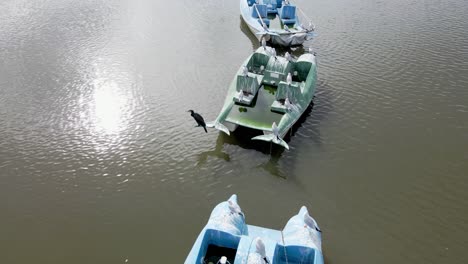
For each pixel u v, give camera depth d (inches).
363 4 1531.7
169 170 769.6
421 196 708.7
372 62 1129.4
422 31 1299.2
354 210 682.2
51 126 888.3
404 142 833.5
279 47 1263.5
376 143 831.1
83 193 718.5
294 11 1369.3
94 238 631.8
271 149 813.9
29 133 866.1
